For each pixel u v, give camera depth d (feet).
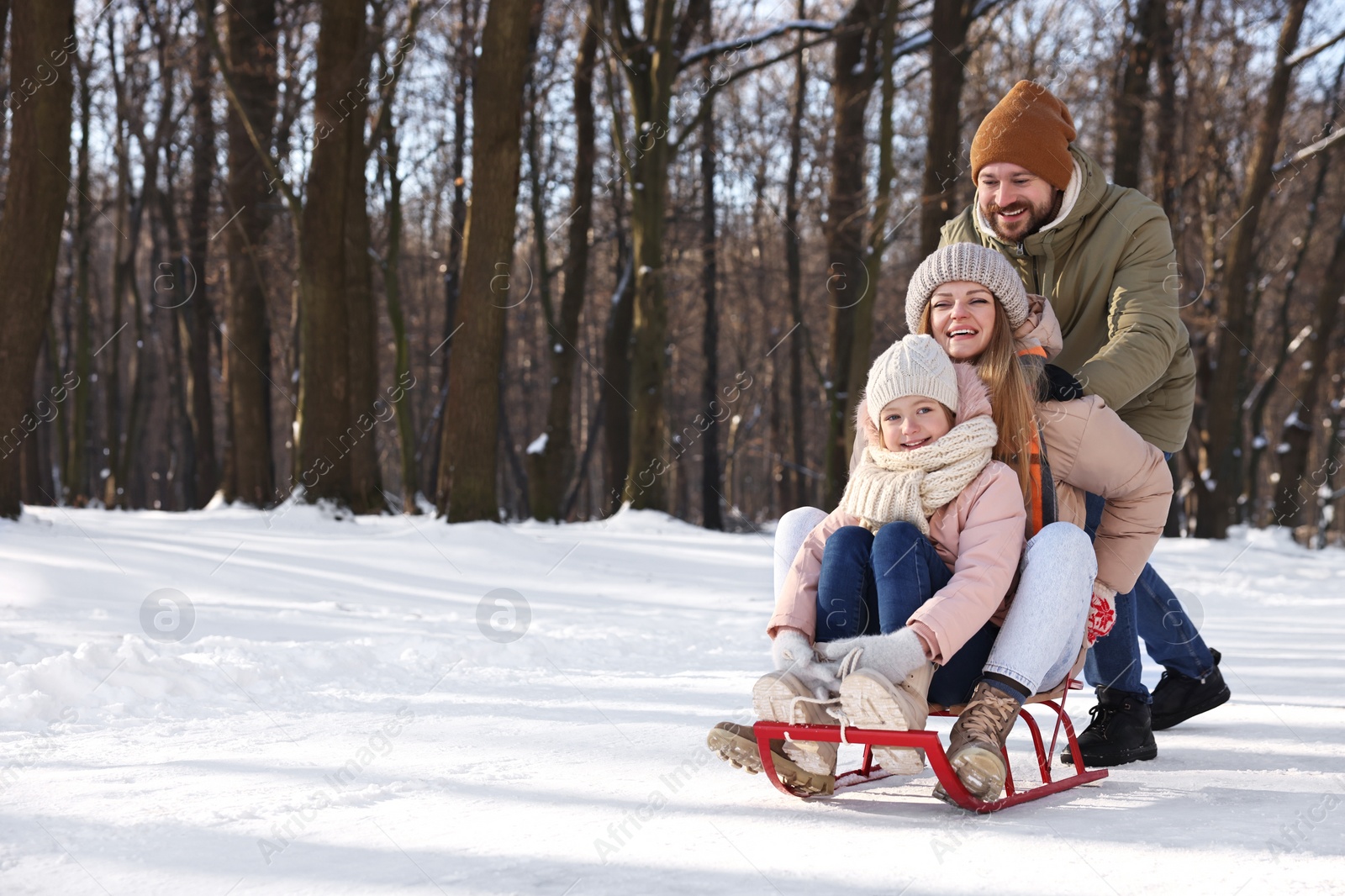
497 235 44.47
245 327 68.39
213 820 7.87
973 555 8.70
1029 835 7.61
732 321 129.18
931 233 55.47
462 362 44.60
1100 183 12.01
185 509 99.91
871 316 60.23
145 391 116.88
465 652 18.92
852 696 8.02
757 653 21.36
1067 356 12.26
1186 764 10.69
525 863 6.81
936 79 57.00
